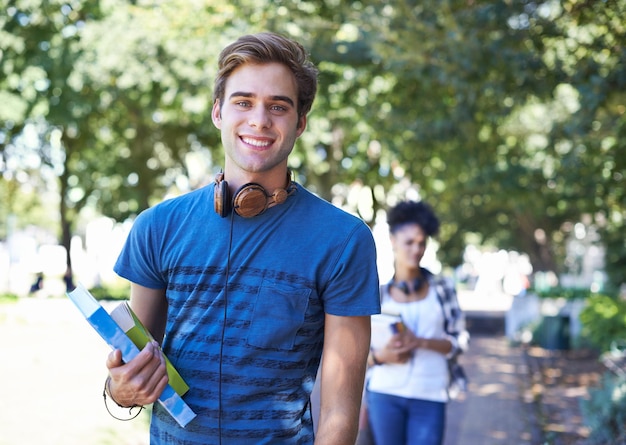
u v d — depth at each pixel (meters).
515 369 13.52
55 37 17.94
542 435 8.31
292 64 2.43
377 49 8.69
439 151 14.21
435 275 4.88
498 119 10.59
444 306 4.78
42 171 28.12
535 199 18.64
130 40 14.61
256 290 2.37
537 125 17.22
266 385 2.34
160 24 12.65
